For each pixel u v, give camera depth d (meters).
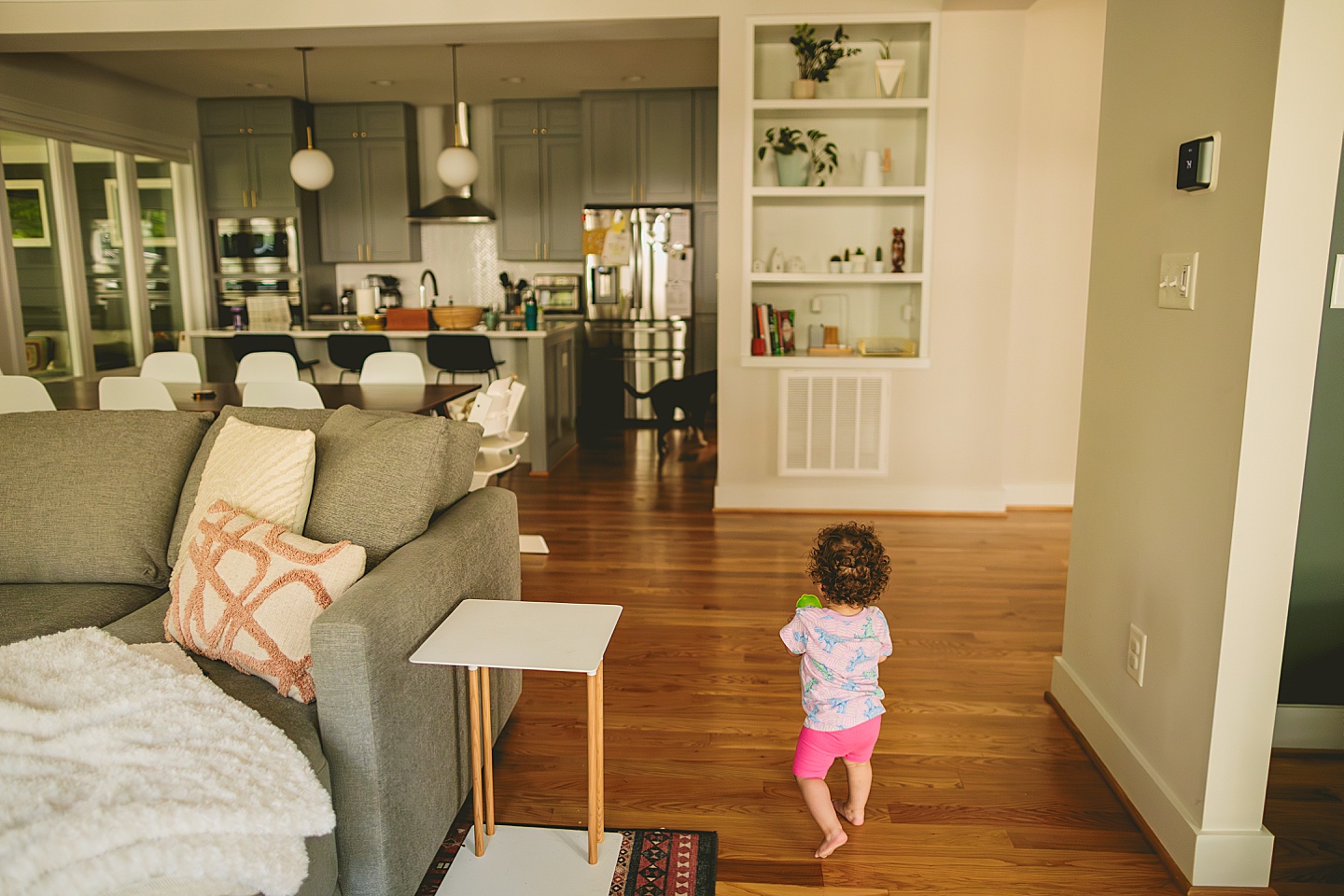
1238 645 1.69
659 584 3.60
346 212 7.53
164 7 4.46
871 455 4.69
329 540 1.92
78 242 6.00
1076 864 1.89
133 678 1.50
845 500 4.75
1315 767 2.23
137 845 1.17
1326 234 1.55
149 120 6.66
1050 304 4.69
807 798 1.90
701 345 7.50
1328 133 1.53
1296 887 1.80
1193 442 1.80
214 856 1.20
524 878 1.80
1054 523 4.54
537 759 2.28
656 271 7.33
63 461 2.25
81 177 6.02
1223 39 1.69
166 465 2.30
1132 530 2.09
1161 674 1.94
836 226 4.81
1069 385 4.76
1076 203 4.59
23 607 2.04
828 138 4.74
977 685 2.71
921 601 3.39
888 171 4.60
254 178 7.23
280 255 7.32
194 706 1.45
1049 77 4.48
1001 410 4.64
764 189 4.49
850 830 2.00
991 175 4.46
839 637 1.86
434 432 1.98
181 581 1.81
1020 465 4.86
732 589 3.54
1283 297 1.57
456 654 1.60
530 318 5.93
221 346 6.50
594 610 1.84
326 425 2.16
